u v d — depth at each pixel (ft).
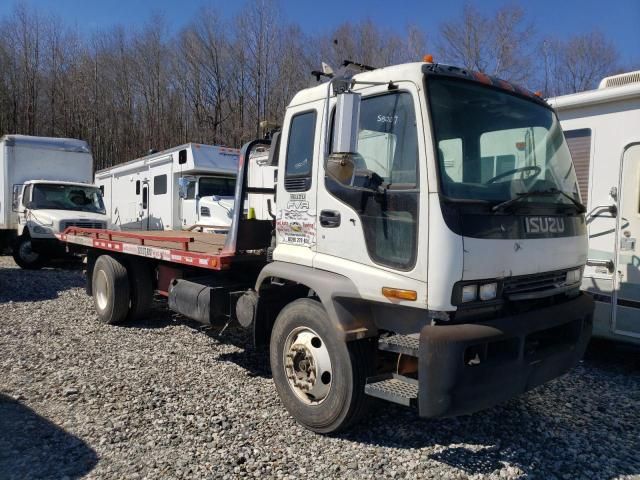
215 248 19.54
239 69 108.27
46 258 46.83
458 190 11.51
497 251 11.64
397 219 11.86
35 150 49.93
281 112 102.06
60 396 15.97
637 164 19.03
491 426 14.28
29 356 19.72
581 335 13.71
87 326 24.30
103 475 11.72
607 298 19.70
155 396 15.98
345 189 13.00
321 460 12.41
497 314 12.10
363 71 14.28
